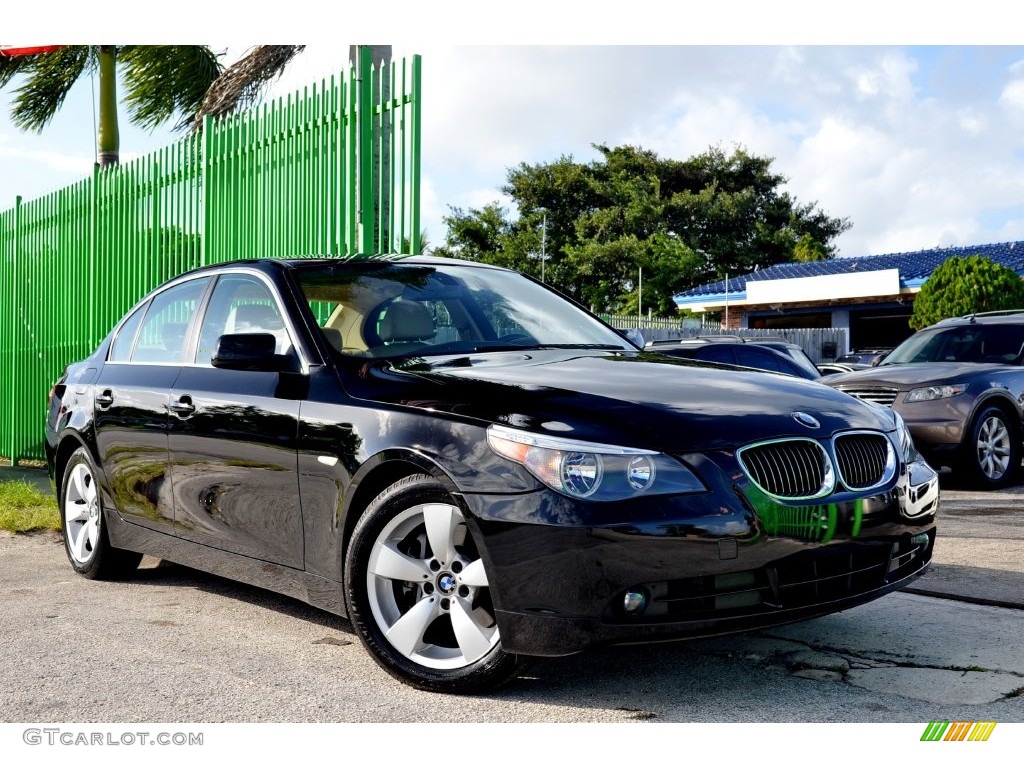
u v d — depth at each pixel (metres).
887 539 3.38
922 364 8.92
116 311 9.87
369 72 6.81
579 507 2.98
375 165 6.75
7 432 12.08
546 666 3.56
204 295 4.77
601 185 53.38
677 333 21.44
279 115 7.64
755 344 9.15
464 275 4.68
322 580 3.70
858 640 3.78
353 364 3.83
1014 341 9.02
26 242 11.76
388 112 6.65
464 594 3.30
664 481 3.01
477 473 3.16
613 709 3.13
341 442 3.59
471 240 55.91
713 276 51.47
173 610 4.50
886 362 9.70
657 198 52.12
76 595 4.83
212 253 8.44
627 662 3.58
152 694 3.33
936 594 4.43
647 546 2.95
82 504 5.40
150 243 9.34
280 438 3.85
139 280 9.48
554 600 3.01
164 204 9.17
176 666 3.63
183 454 4.41
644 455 3.04
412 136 6.43
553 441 3.07
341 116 6.94
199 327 4.68
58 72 14.73
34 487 8.50
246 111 8.07
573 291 50.81
